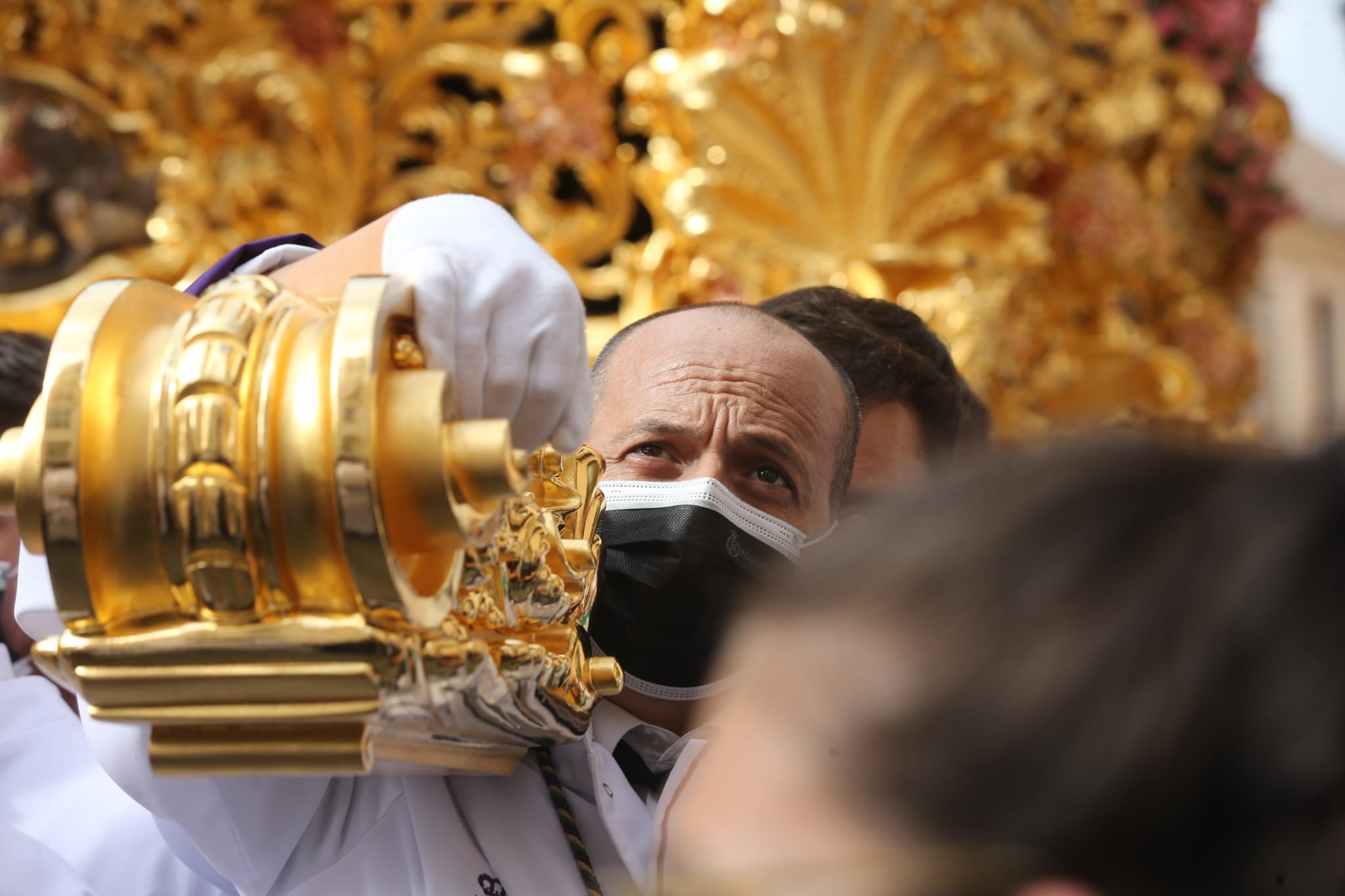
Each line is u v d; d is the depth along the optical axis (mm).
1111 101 14328
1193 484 1381
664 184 12125
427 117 12625
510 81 12422
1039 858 1229
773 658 1442
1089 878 1229
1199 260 15875
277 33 12453
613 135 12727
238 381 2129
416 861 3281
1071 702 1249
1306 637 1245
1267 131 15758
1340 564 1277
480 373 2346
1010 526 1370
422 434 2107
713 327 4148
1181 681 1239
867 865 1270
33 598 3182
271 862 3336
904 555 1398
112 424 2141
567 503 2902
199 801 3203
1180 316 15297
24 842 3367
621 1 12461
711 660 3754
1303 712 1217
